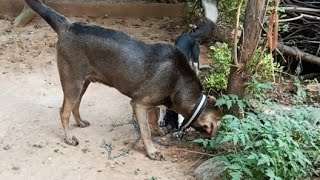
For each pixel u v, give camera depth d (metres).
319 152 2.72
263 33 3.26
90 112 3.42
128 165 2.91
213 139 2.82
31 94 3.64
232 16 3.88
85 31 2.94
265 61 3.10
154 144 3.10
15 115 3.37
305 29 4.12
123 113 3.43
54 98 3.61
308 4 4.09
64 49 2.96
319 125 2.87
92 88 3.73
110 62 2.92
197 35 3.49
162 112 3.22
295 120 2.81
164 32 4.68
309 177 2.67
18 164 2.90
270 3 3.28
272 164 2.61
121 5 4.95
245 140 2.67
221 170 2.65
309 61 3.99
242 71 2.95
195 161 2.95
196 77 2.93
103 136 3.17
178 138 3.13
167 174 2.85
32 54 4.22
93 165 2.90
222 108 3.01
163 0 5.05
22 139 3.12
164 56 2.88
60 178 2.80
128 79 2.91
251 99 3.01
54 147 3.04
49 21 2.98
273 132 2.68
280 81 3.72
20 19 4.64
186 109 2.93
